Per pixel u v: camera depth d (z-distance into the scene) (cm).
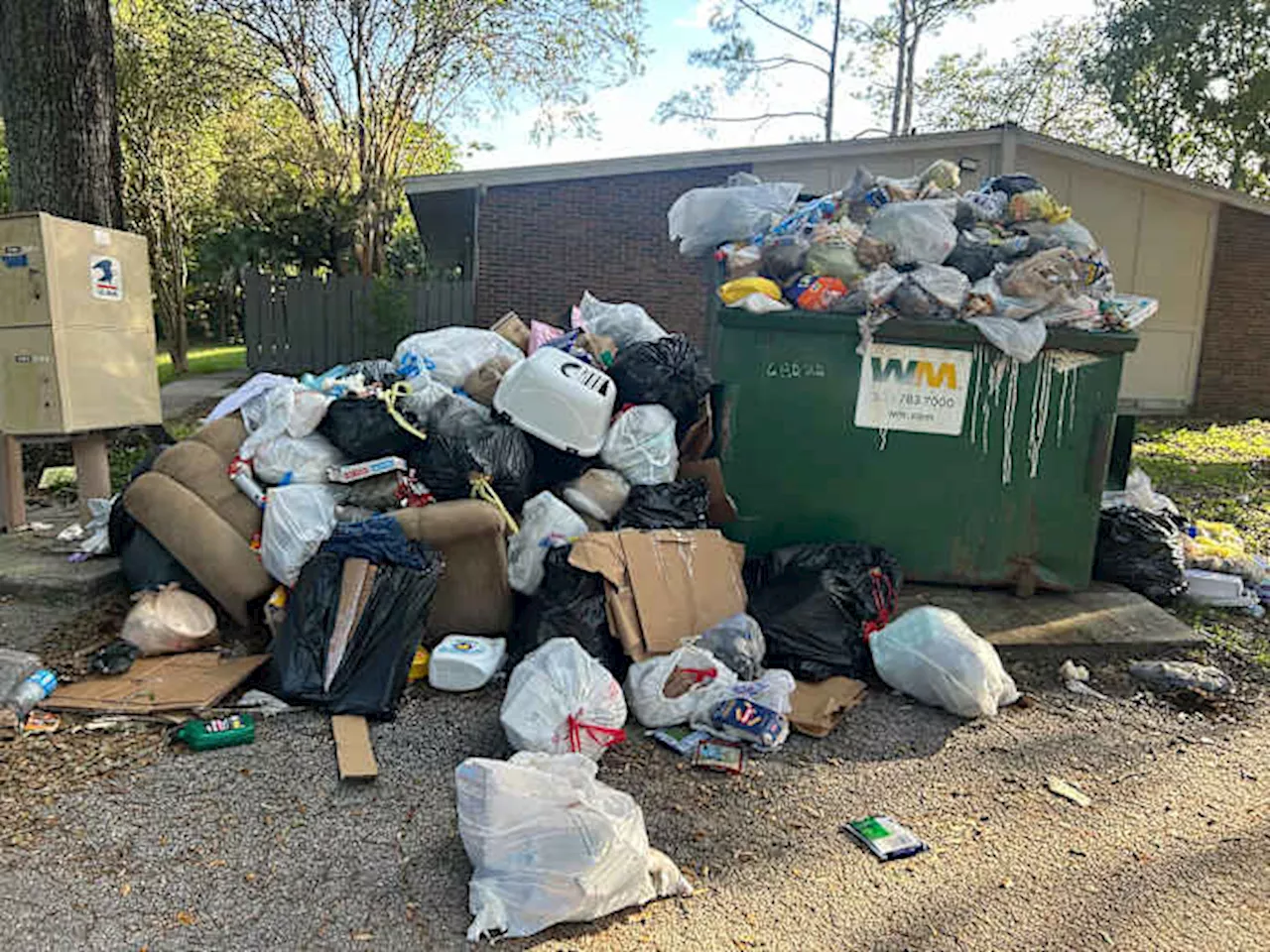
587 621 366
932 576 465
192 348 3016
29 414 487
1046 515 460
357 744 306
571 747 290
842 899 237
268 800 274
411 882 236
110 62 680
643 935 219
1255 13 2047
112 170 686
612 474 437
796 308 455
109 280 509
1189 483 838
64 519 567
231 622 412
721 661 359
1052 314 450
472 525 384
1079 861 259
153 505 415
